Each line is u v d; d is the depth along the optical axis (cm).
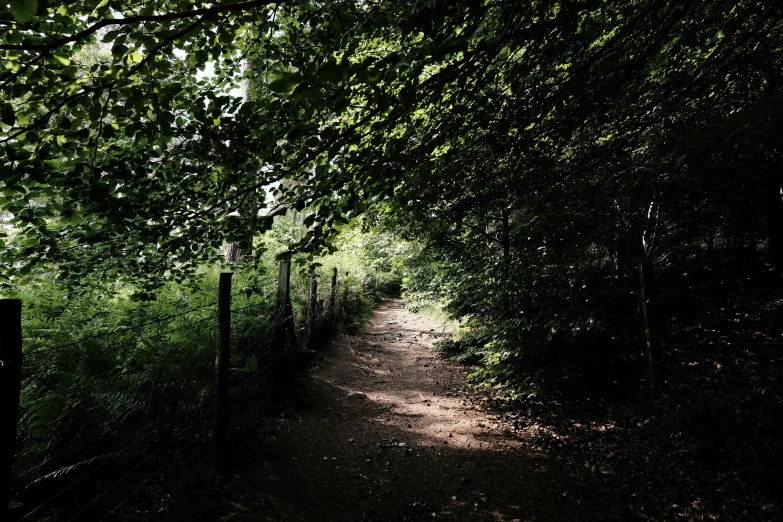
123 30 224
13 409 191
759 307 716
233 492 358
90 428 319
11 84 236
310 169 320
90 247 334
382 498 375
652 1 309
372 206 390
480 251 759
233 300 566
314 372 726
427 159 313
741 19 320
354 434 506
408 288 1142
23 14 171
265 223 303
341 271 1257
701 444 404
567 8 251
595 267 588
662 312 744
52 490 301
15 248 309
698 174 580
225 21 276
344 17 316
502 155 383
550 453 454
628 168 439
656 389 525
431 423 550
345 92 227
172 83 261
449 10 212
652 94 439
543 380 575
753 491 343
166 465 369
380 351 953
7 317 188
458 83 268
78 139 270
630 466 412
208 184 332
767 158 519
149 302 494
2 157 235
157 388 385
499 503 367
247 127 293
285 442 464
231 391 466
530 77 380
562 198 428
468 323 860
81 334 408
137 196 299
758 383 487
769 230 915
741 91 493
